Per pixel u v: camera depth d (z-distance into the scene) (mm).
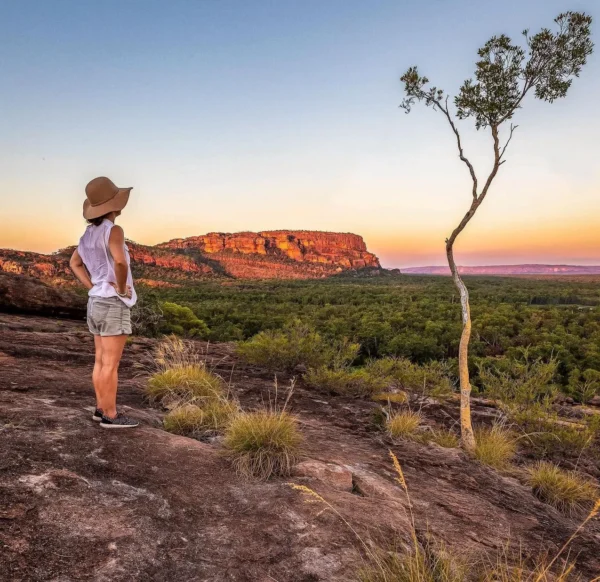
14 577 1814
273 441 3512
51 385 4875
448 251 5523
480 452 5227
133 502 2559
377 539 2660
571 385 34000
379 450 4828
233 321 64812
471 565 2564
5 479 2477
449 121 5273
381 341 56062
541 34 4906
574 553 3217
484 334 59625
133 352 8703
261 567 2225
